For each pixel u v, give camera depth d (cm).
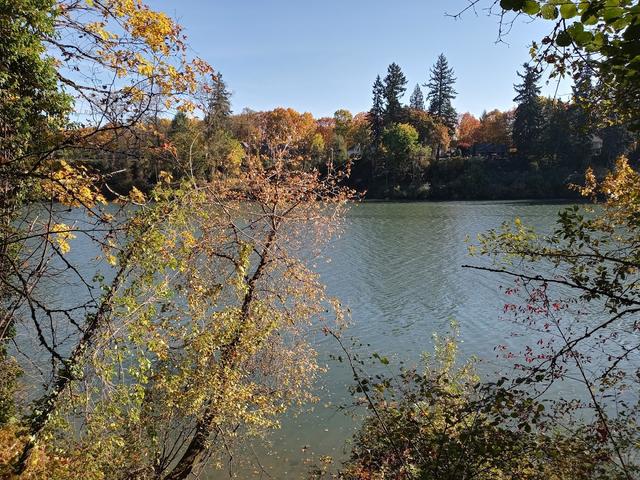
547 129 7262
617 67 335
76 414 775
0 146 712
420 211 6450
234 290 1126
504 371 1451
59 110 806
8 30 692
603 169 6100
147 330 816
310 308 1251
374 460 768
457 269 3131
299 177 1288
